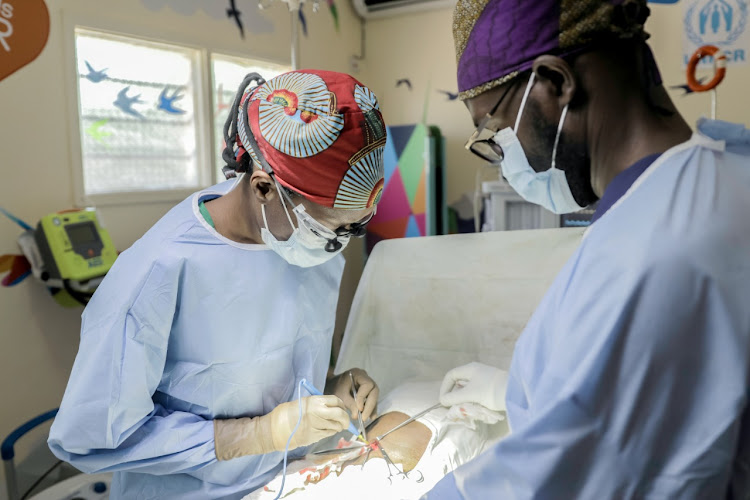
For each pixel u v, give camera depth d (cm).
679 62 255
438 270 148
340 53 367
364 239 347
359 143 88
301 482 112
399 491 109
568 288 62
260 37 318
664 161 62
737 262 54
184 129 291
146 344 95
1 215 212
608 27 63
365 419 126
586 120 67
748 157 62
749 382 53
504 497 63
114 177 261
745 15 243
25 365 223
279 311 110
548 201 77
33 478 224
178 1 271
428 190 325
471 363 131
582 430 57
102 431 91
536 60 66
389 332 149
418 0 347
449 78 350
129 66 262
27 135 218
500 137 73
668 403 55
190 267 99
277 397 113
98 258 219
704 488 54
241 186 101
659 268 54
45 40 221
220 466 107
